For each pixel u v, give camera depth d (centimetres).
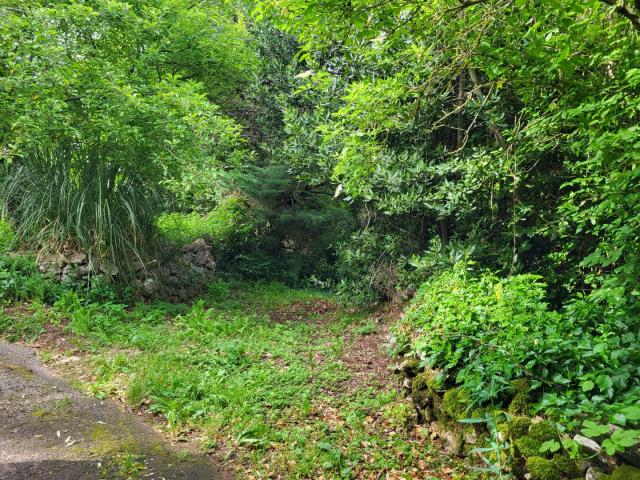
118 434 374
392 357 584
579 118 361
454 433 366
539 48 361
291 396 480
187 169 803
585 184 377
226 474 343
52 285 680
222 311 859
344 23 351
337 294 932
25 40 677
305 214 1184
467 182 605
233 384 489
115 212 777
